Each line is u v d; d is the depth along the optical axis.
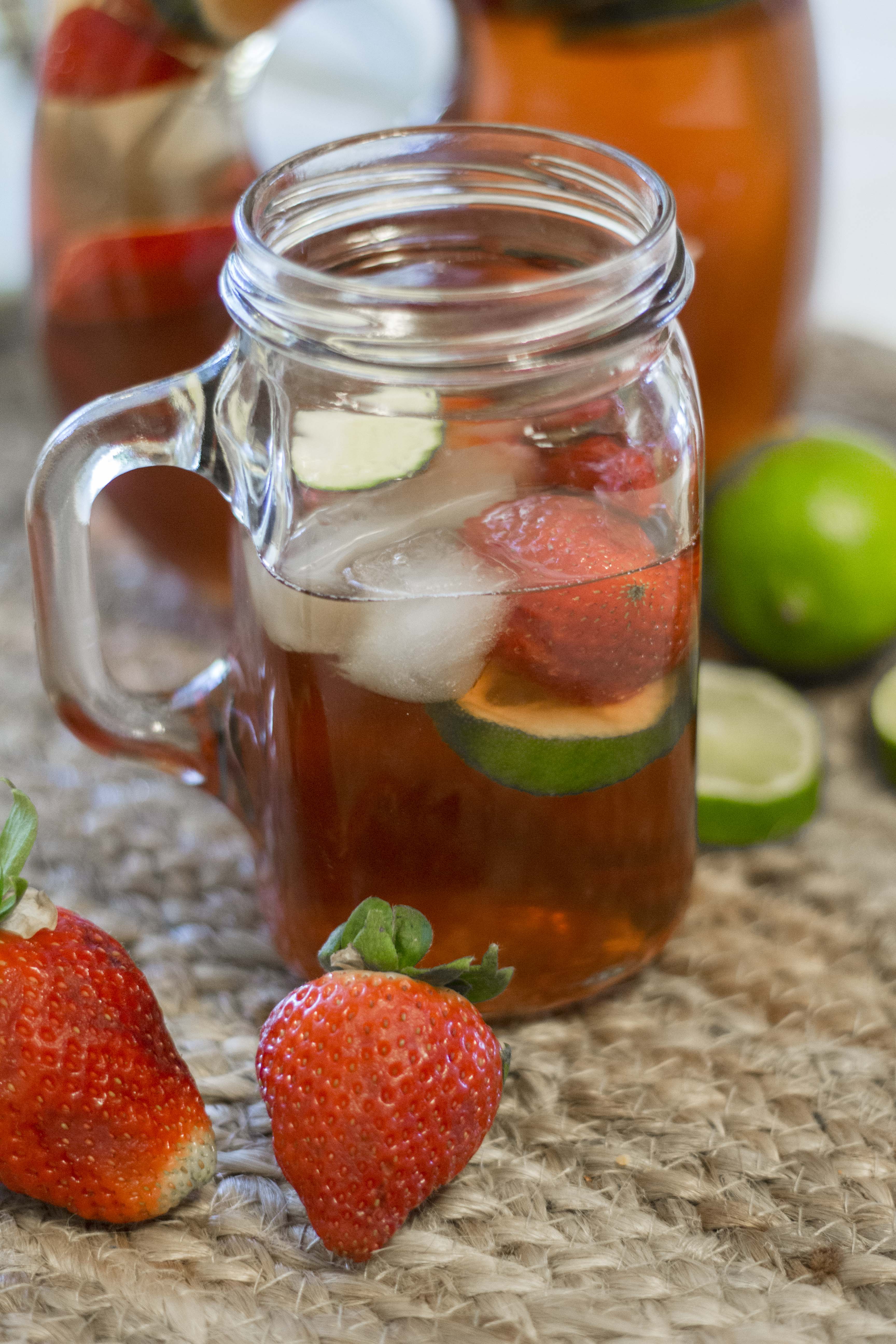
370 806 0.46
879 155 1.04
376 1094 0.43
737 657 0.61
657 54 0.54
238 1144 0.48
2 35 0.67
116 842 0.55
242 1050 0.50
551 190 0.48
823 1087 0.49
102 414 0.47
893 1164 0.47
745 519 0.58
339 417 0.45
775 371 0.60
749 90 0.55
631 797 0.47
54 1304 0.45
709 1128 0.48
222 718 0.50
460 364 0.43
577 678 0.45
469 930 0.47
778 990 0.51
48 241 0.56
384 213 0.48
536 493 0.46
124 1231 0.46
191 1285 0.45
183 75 0.54
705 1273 0.45
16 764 0.57
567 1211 0.46
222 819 0.56
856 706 0.60
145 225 0.55
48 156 0.55
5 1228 0.46
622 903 0.48
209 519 0.58
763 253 0.57
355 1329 0.44
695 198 0.56
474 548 0.45
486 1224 0.46
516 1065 0.49
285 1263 0.45
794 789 0.54
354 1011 0.44
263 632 0.47
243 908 0.53
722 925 0.53
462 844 0.47
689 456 0.47
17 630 0.62
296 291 0.44
